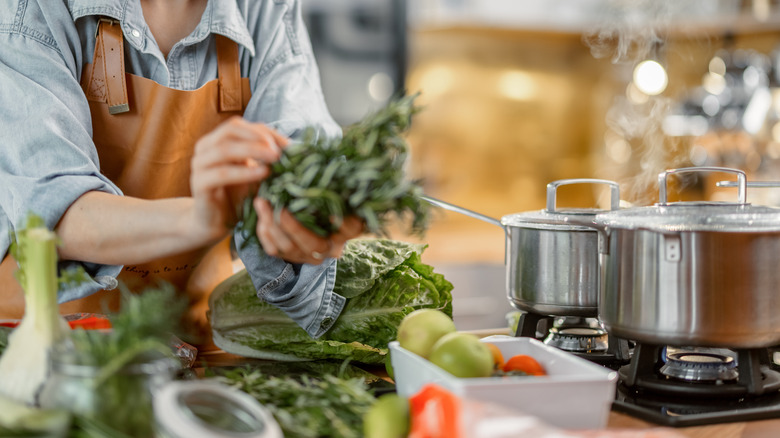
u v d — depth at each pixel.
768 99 3.12
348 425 0.86
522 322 1.32
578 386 0.84
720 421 0.98
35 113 1.19
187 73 1.41
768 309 1.01
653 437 0.74
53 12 1.27
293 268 1.28
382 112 0.88
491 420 0.72
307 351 1.31
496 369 0.97
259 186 0.93
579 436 0.74
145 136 1.37
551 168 4.12
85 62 1.33
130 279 1.37
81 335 0.80
